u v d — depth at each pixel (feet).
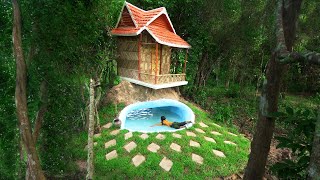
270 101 14.61
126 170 25.41
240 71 65.51
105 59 37.14
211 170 26.30
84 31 21.49
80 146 30.14
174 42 45.65
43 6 16.35
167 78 46.83
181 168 25.84
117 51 51.62
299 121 8.75
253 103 54.60
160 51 49.39
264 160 15.61
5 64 17.98
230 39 52.29
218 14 50.26
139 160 27.02
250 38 51.67
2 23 17.79
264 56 60.64
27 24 16.98
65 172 24.67
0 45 17.81
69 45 19.77
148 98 46.96
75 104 26.04
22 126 16.48
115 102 43.04
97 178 24.47
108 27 39.24
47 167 22.85
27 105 18.12
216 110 46.19
